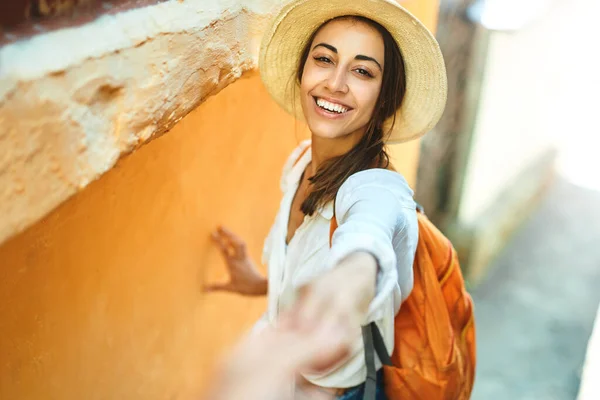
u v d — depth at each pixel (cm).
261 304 228
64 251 102
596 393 271
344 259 74
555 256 545
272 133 194
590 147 758
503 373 405
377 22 105
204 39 93
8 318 90
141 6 78
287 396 51
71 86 61
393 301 108
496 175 502
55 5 62
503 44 409
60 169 60
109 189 112
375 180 100
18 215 55
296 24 112
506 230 537
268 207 205
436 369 117
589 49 655
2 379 91
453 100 416
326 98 108
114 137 70
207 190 157
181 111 88
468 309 128
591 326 452
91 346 117
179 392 166
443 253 121
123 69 69
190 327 166
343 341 56
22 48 56
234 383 49
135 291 131
